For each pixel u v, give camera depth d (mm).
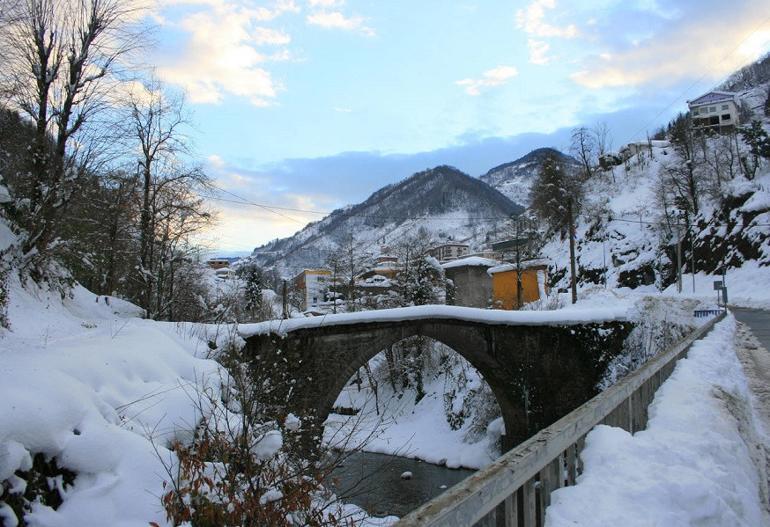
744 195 52156
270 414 9047
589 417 4574
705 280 51906
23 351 9078
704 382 8305
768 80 110312
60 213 16641
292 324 18234
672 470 4117
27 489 6273
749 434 6973
